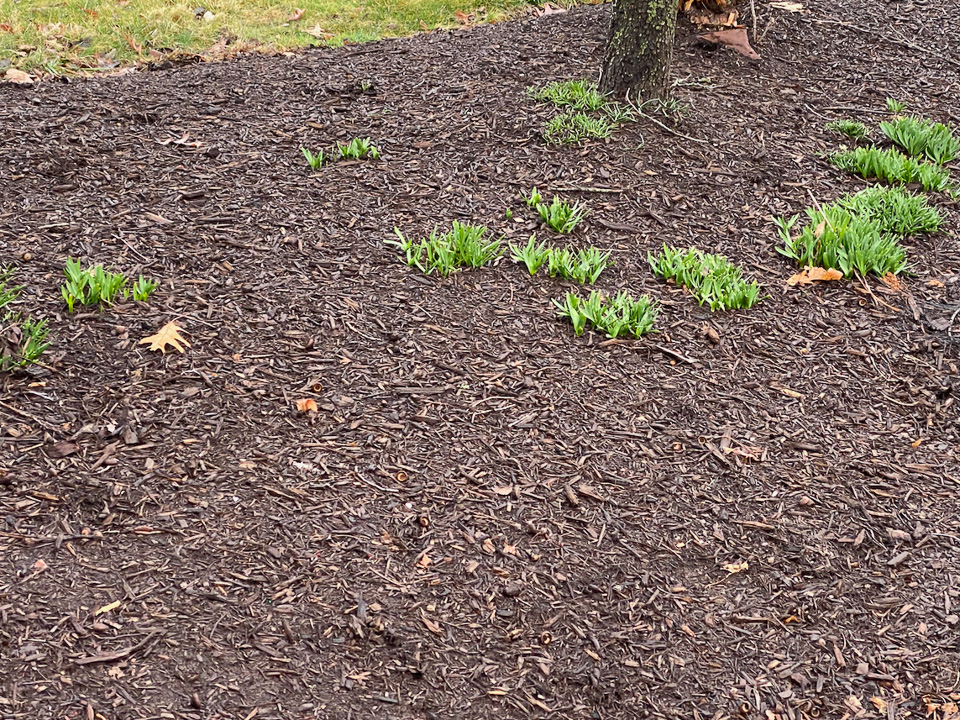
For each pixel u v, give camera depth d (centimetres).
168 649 262
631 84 540
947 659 277
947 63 647
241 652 264
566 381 370
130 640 263
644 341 395
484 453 336
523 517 314
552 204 471
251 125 536
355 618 277
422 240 439
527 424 349
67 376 349
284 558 292
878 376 386
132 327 374
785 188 505
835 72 627
